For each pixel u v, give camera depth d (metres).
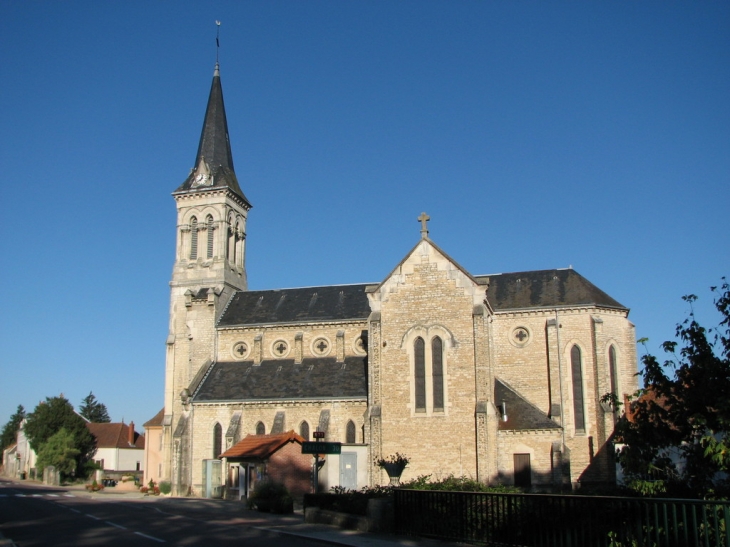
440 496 24.08
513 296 56.56
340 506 30.89
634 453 21.89
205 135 72.19
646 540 17.39
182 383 61.62
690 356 21.92
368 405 48.03
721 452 18.97
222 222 67.81
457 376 46.19
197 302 63.41
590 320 53.31
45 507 39.84
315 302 62.97
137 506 41.56
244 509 40.12
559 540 19.69
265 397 55.69
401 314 48.09
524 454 46.41
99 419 172.12
